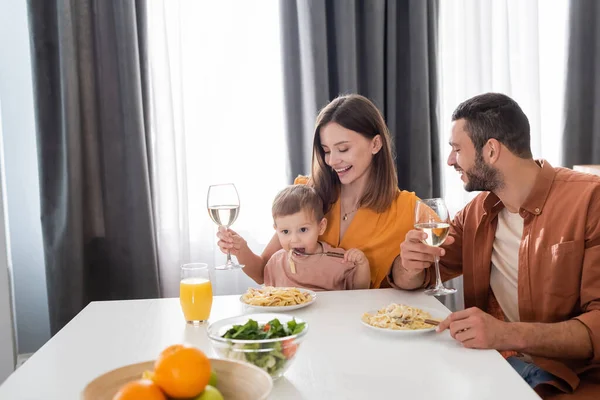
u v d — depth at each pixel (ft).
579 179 4.90
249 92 9.31
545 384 4.49
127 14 8.34
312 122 8.89
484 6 9.46
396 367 3.51
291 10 8.95
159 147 8.82
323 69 8.81
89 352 3.90
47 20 8.35
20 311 9.20
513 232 5.31
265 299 4.75
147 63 8.71
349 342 3.96
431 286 5.29
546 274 4.84
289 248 6.08
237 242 6.15
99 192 8.74
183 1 8.93
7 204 9.05
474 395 3.11
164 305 5.06
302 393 3.17
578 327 4.20
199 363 2.55
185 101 9.08
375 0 8.98
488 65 9.54
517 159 5.02
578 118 9.78
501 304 5.47
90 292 8.81
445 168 9.80
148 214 8.59
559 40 10.26
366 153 6.05
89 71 8.53
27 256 9.17
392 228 6.07
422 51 9.06
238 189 9.41
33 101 8.53
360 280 5.80
